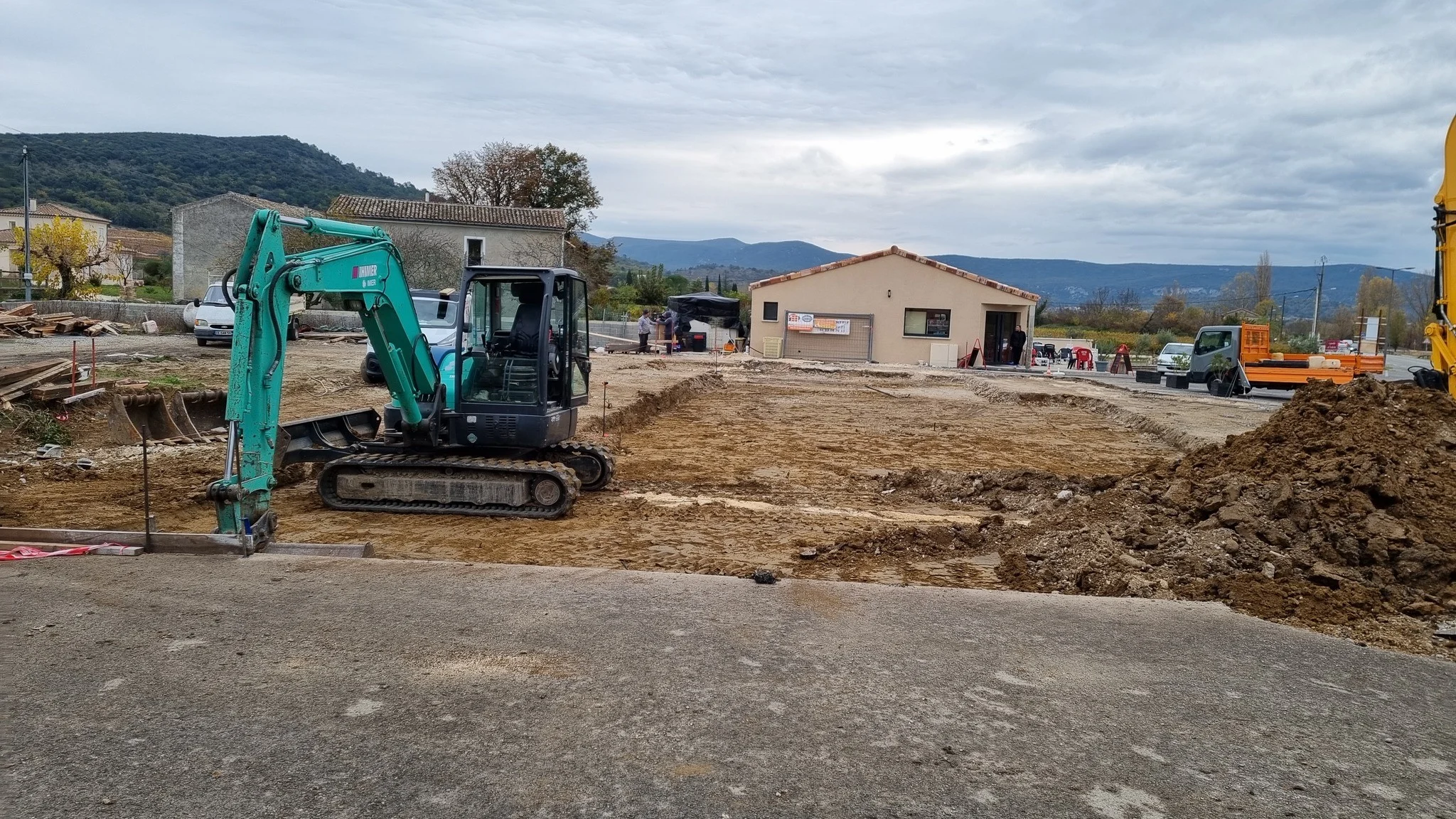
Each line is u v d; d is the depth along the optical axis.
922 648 5.09
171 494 9.57
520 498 9.30
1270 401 25.48
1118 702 4.47
